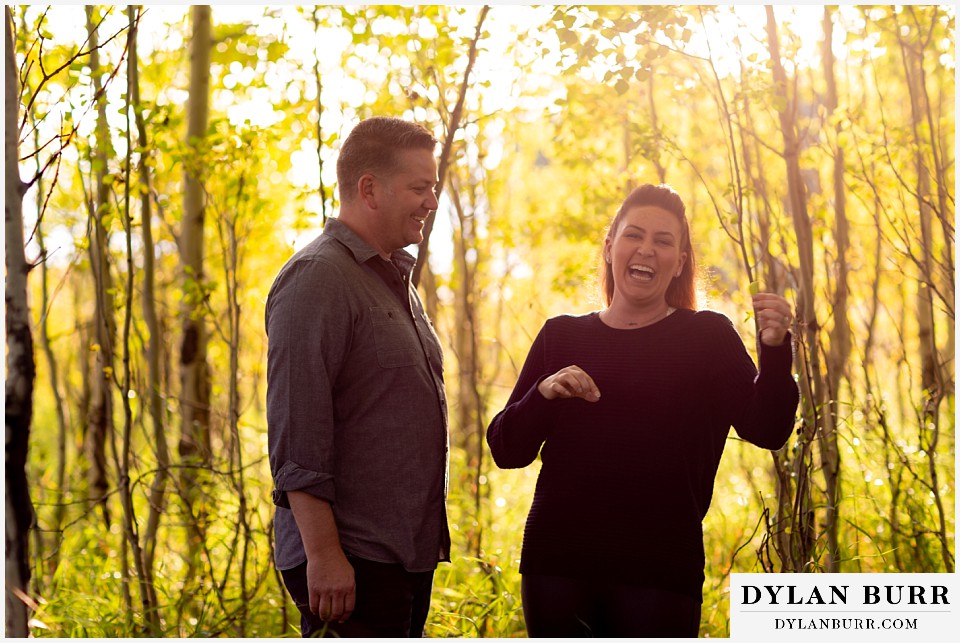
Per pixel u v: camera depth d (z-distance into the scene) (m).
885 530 4.38
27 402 2.22
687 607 2.26
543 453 2.40
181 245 4.57
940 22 3.98
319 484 2.22
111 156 3.87
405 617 2.40
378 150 2.44
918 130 4.14
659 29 3.28
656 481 2.28
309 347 2.27
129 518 3.74
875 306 4.60
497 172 6.70
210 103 5.00
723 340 2.38
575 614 2.27
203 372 4.61
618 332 2.42
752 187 3.58
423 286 6.44
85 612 3.89
